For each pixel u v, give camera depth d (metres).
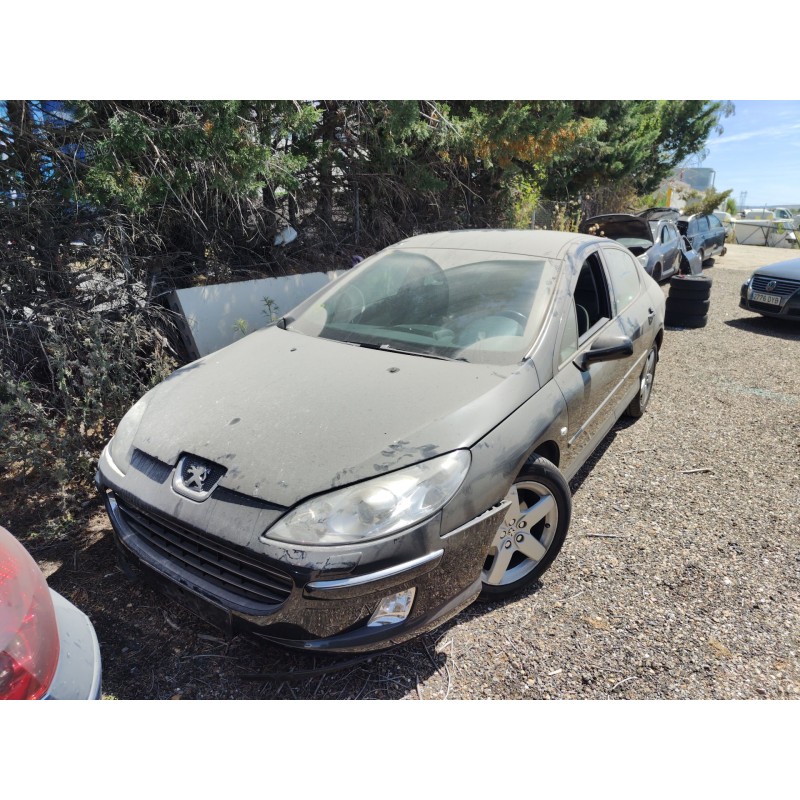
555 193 15.58
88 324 3.92
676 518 3.35
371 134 6.85
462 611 2.43
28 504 3.24
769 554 3.04
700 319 8.64
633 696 2.17
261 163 4.96
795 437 4.57
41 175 4.23
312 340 3.03
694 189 25.53
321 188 7.20
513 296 3.00
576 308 3.32
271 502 1.96
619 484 3.74
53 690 1.50
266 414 2.32
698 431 4.66
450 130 7.28
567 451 2.88
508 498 2.37
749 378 6.17
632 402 4.66
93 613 2.48
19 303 3.95
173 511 2.08
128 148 4.20
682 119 19.91
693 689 2.20
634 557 2.97
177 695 2.12
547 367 2.72
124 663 2.24
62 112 4.27
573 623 2.50
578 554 2.98
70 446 3.29
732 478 3.86
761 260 18.36
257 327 5.43
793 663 2.34
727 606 2.64
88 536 3.01
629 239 10.65
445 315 2.99
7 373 3.38
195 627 2.43
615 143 14.98
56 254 4.17
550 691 2.18
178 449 2.23
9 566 1.55
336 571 1.86
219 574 2.06
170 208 4.93
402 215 8.32
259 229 6.08
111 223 4.43
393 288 3.29
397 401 2.35
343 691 2.16
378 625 2.00
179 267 5.29
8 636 1.43
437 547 2.02
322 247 7.39
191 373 2.81
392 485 2.00
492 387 2.45
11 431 3.13
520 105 7.56
